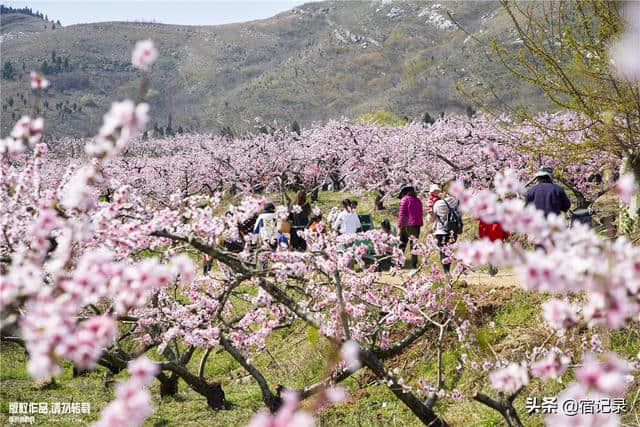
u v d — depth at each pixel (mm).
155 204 27594
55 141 78062
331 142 37250
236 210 7305
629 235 11156
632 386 7438
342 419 9383
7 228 6184
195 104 197375
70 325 3260
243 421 9617
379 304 10219
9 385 12414
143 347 10695
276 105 174875
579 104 11070
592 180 23094
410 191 14852
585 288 3352
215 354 14266
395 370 7484
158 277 3514
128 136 3369
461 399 7668
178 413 10094
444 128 33188
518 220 3602
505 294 11367
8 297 3348
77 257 6477
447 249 11375
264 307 9383
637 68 9883
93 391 11969
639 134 11414
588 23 10750
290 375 12023
